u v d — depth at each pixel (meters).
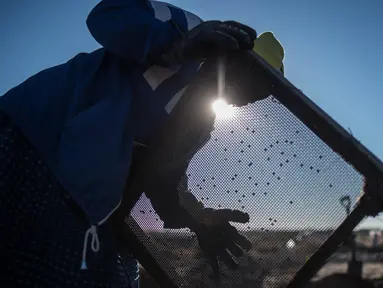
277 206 0.86
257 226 0.88
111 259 0.91
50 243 0.88
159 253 0.95
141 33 0.88
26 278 0.87
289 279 0.83
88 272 0.88
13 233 0.88
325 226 0.80
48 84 0.94
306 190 0.83
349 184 0.78
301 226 0.83
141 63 0.92
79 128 0.82
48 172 0.89
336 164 0.79
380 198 0.74
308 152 0.82
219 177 0.92
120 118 0.86
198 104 0.90
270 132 0.86
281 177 0.85
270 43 1.17
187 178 0.95
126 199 0.92
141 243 0.94
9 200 0.89
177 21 0.93
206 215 0.94
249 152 0.89
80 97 0.88
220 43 0.82
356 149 0.75
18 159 0.90
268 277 0.86
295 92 0.80
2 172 0.89
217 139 0.92
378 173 0.73
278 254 0.85
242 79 0.84
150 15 0.91
